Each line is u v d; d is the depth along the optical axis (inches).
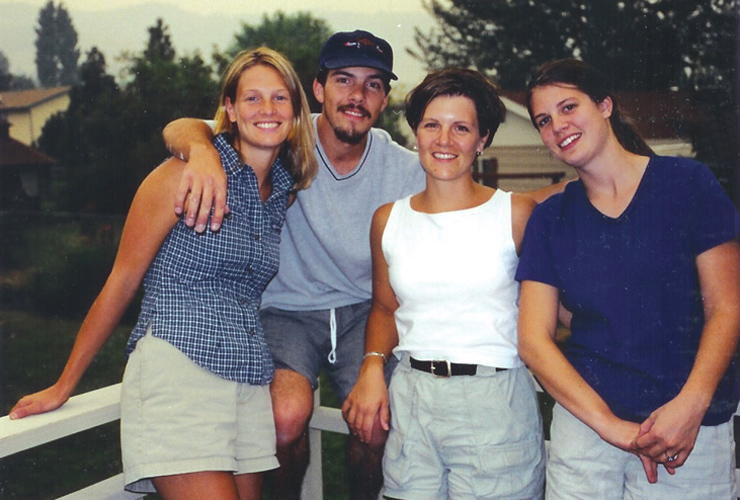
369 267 78.0
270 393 69.0
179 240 60.9
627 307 55.4
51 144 244.4
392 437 62.5
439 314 60.4
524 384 60.6
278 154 68.8
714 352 52.4
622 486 56.4
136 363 60.2
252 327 63.3
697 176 54.8
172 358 59.3
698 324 54.9
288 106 63.8
